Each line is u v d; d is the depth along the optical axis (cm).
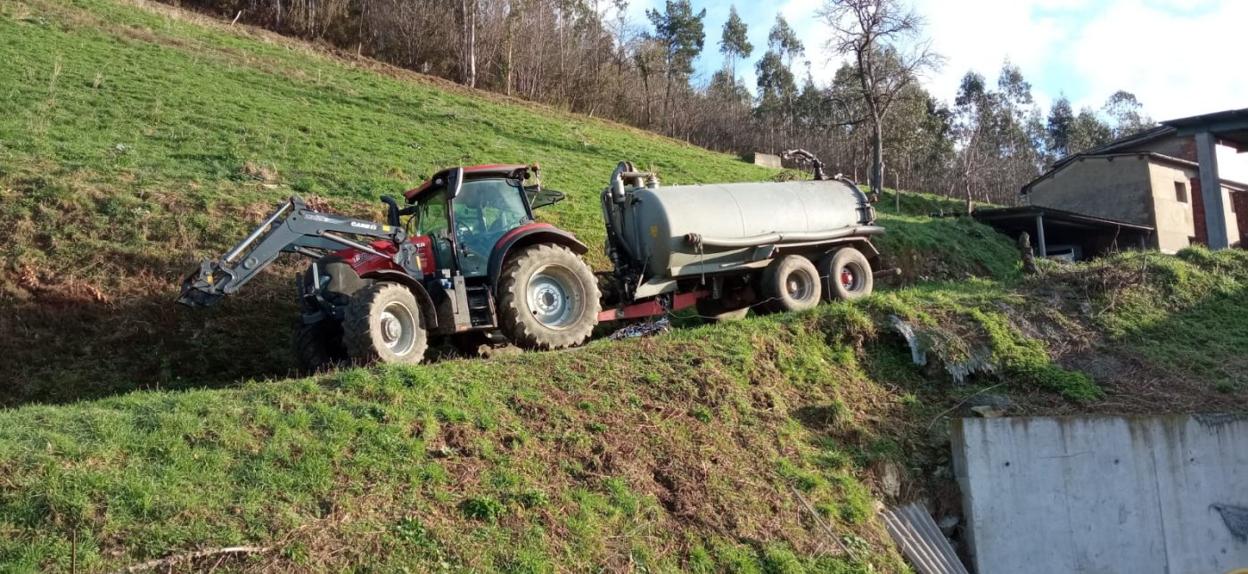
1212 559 916
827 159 5241
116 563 513
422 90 2931
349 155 1791
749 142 5294
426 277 944
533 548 613
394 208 1048
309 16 3622
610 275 1168
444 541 593
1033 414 970
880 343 1058
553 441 727
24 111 1580
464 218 980
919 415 960
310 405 690
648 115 4675
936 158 5144
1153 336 1186
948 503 876
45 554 507
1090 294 1272
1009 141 6297
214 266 851
